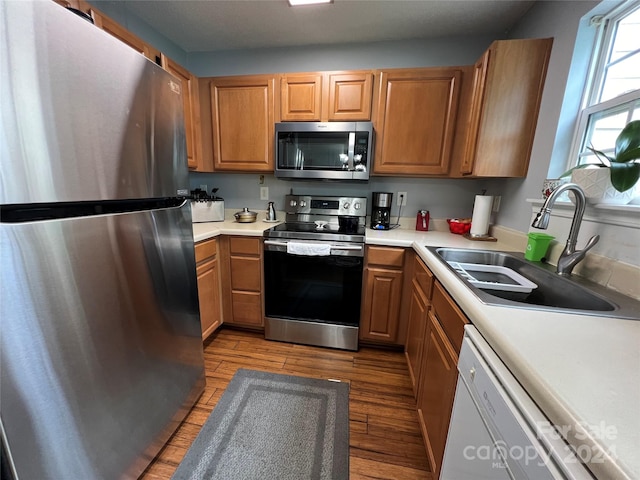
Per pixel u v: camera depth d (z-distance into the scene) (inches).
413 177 89.1
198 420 53.3
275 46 88.0
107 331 33.5
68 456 29.6
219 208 90.1
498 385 22.4
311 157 78.3
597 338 23.7
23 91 23.5
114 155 32.9
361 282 73.3
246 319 81.5
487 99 60.8
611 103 44.6
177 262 47.9
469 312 30.3
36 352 26.0
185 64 93.2
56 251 27.0
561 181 48.1
